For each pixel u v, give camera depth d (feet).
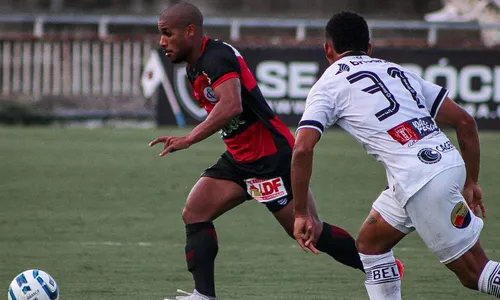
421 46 199.82
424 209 56.13
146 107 230.27
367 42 61.52
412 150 56.75
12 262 85.81
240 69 66.28
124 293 73.92
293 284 77.61
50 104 232.94
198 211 68.18
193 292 67.97
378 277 61.21
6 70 233.76
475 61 195.72
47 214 112.68
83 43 230.48
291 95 196.54
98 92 231.30
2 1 378.53
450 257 56.75
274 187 68.03
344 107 58.39
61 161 161.48
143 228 104.12
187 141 62.39
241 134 67.67
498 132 196.75
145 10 377.71
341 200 123.13
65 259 87.35
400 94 58.44
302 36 241.96
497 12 267.80
